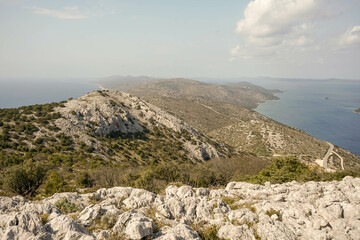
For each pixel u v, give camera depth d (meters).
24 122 80.06
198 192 21.94
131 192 22.11
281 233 13.87
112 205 17.92
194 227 15.16
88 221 14.65
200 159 99.56
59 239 11.70
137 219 13.34
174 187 24.31
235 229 14.09
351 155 165.38
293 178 37.16
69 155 70.38
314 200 18.31
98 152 78.94
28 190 31.56
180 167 57.16
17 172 30.42
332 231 13.80
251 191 22.34
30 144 70.12
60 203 18.64
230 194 22.17
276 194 21.30
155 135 107.50
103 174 45.84
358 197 17.27
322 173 44.19
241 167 64.88
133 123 108.69
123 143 92.38
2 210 16.27
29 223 12.25
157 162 85.38
